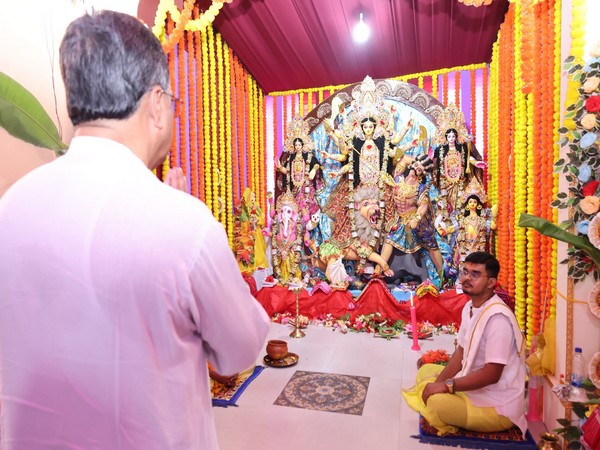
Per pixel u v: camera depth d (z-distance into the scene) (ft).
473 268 8.34
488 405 8.17
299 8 14.88
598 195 7.34
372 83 18.29
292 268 18.72
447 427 8.40
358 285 17.79
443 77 19.83
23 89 7.09
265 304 16.90
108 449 2.45
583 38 7.62
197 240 2.43
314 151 19.26
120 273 2.32
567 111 7.75
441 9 14.74
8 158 7.98
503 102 15.11
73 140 2.68
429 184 17.88
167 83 2.90
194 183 15.85
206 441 2.79
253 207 18.71
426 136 18.19
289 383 11.01
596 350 7.85
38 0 8.52
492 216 16.33
